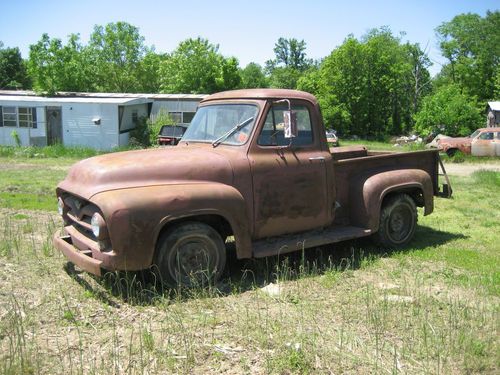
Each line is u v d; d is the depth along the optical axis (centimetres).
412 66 5766
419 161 775
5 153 2503
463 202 1176
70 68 3566
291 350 404
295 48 9312
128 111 2844
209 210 530
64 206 587
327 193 642
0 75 5672
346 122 4941
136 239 494
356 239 775
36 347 407
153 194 510
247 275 605
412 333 447
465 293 555
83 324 459
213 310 496
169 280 522
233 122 613
